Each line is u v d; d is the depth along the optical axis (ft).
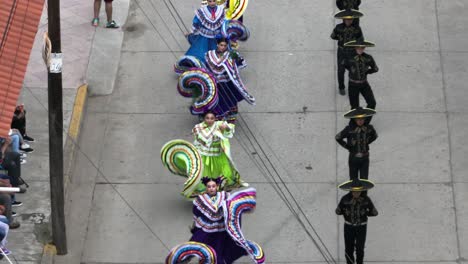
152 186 107.65
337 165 109.40
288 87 119.75
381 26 128.06
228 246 94.68
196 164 101.19
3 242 94.22
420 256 98.99
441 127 113.80
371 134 101.65
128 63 123.54
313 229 101.76
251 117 115.55
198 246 92.02
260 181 107.34
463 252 99.45
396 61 122.83
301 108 116.78
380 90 118.83
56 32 95.55
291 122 114.93
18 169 101.91
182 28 128.47
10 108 86.22
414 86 119.34
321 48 125.18
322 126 114.42
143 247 100.78
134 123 115.44
